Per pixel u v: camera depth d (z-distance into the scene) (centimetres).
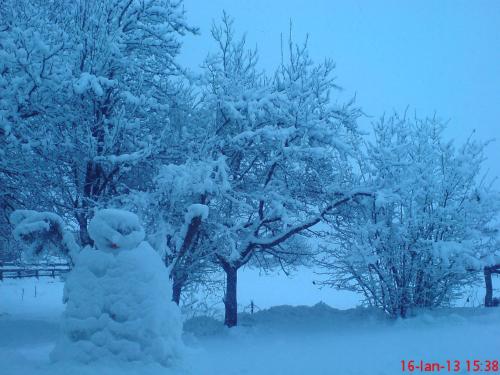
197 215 754
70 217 1259
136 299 554
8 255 1580
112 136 1112
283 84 1345
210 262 1388
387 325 1203
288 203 1295
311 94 1282
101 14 1173
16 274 2748
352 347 881
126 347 534
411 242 1291
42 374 504
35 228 640
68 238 654
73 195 1244
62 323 554
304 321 1336
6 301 2070
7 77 1052
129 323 543
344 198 1259
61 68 1064
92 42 1145
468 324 1104
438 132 1422
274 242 1267
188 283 1368
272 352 838
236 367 691
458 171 1326
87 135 1116
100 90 1026
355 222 1338
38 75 1000
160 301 561
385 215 1323
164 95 1316
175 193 1072
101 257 573
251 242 1281
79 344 537
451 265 1286
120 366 525
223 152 1323
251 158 1402
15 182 1209
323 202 1352
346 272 1384
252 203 1398
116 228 579
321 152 1185
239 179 1348
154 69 1323
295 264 1500
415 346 864
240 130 1331
